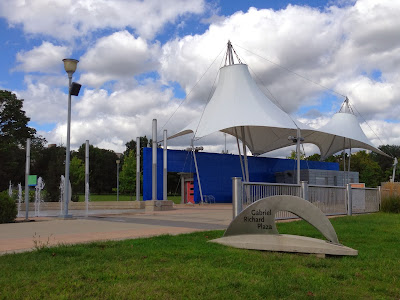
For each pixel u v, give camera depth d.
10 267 5.90
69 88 16.36
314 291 4.97
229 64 35.62
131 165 53.03
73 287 4.91
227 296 4.64
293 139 31.75
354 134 41.91
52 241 8.71
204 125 32.78
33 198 27.02
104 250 7.28
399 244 8.70
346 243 8.71
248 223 7.89
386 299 4.76
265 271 5.93
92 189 83.44
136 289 4.84
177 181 74.00
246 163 34.59
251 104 32.94
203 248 7.55
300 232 10.05
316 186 15.20
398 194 18.81
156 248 7.54
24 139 55.12
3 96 53.00
